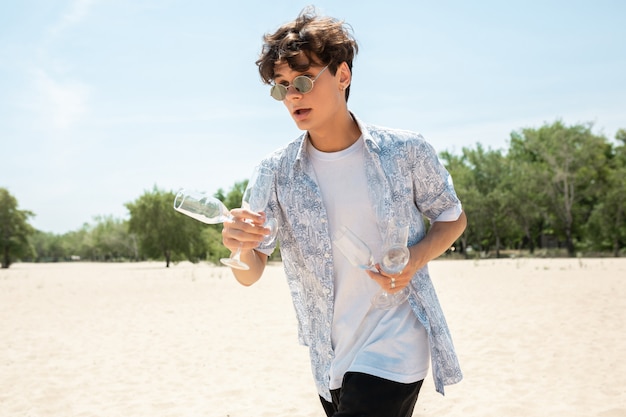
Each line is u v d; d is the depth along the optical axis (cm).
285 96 203
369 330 212
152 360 725
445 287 1582
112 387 598
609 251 5166
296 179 217
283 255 230
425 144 218
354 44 215
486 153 5788
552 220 5397
